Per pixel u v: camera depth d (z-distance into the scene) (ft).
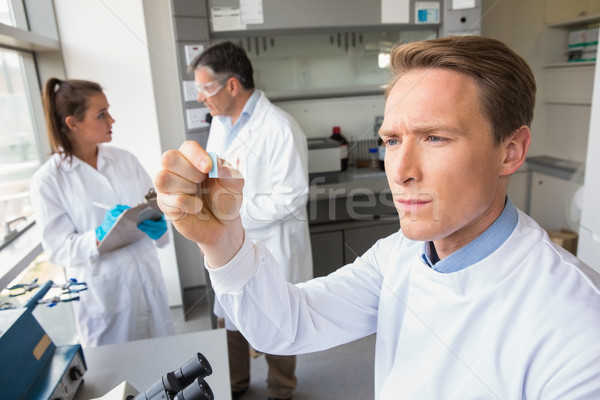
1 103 5.84
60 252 4.68
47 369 2.87
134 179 5.42
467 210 1.57
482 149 1.52
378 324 2.27
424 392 1.81
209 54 4.48
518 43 8.57
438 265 1.86
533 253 1.66
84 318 4.96
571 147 8.33
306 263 4.09
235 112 4.62
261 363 6.41
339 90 7.93
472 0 7.33
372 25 7.18
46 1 6.80
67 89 4.67
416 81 1.55
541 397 1.47
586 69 7.73
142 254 5.19
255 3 6.70
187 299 8.24
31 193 4.76
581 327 1.41
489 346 1.63
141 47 7.27
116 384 3.12
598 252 4.46
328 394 5.47
